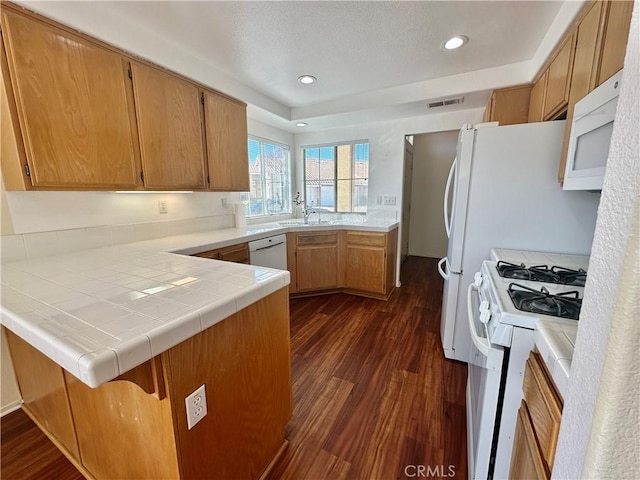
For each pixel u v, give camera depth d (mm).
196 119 2139
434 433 1428
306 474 1228
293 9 1544
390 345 2262
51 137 1399
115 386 940
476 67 2262
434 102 2668
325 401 1656
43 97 1359
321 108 3119
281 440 1326
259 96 2781
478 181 1738
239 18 1619
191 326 796
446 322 2014
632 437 352
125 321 763
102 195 1879
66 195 1697
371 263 3197
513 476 819
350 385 1793
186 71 2020
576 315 803
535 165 1612
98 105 1562
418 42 1881
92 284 1077
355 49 1972
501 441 912
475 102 2684
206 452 919
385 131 3496
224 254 2213
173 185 1998
